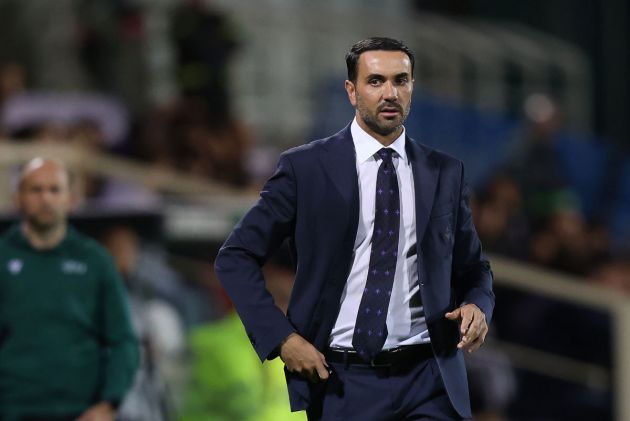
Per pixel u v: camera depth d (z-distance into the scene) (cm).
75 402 1883
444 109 3856
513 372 3155
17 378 1864
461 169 1398
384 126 1348
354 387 1356
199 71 3625
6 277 1880
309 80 4069
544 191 3816
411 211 1368
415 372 1366
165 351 2348
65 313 1884
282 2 4128
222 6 3912
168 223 2567
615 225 4047
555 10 4625
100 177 2980
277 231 1364
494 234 3669
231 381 2322
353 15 4225
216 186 3123
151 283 2358
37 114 3344
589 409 3148
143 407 2277
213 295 2514
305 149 1373
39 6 3662
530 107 3950
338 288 1352
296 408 1367
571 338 3192
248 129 3794
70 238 1917
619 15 4612
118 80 3678
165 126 3519
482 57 4375
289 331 1325
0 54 3588
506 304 3209
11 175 2859
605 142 4550
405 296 1363
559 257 3719
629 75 4591
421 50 4294
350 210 1351
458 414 1355
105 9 3691
